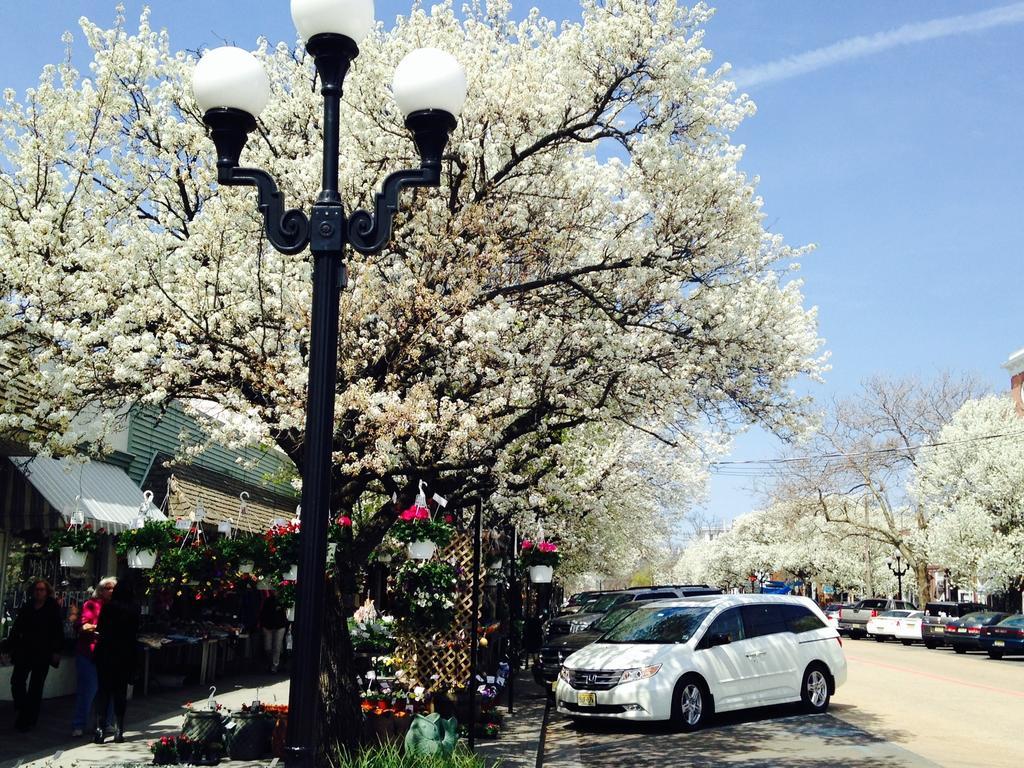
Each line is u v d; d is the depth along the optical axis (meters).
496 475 10.76
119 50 10.44
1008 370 49.19
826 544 57.88
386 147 10.34
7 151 10.04
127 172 10.77
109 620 10.38
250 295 9.42
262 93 5.47
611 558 38.34
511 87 10.42
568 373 10.38
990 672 23.97
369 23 5.45
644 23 10.18
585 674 13.10
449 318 9.20
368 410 8.39
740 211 10.78
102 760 9.22
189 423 19.83
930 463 42.34
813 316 11.73
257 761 9.43
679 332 10.85
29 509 12.48
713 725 13.38
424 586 11.78
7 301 9.24
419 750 7.46
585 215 11.25
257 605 19.16
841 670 15.01
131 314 8.85
